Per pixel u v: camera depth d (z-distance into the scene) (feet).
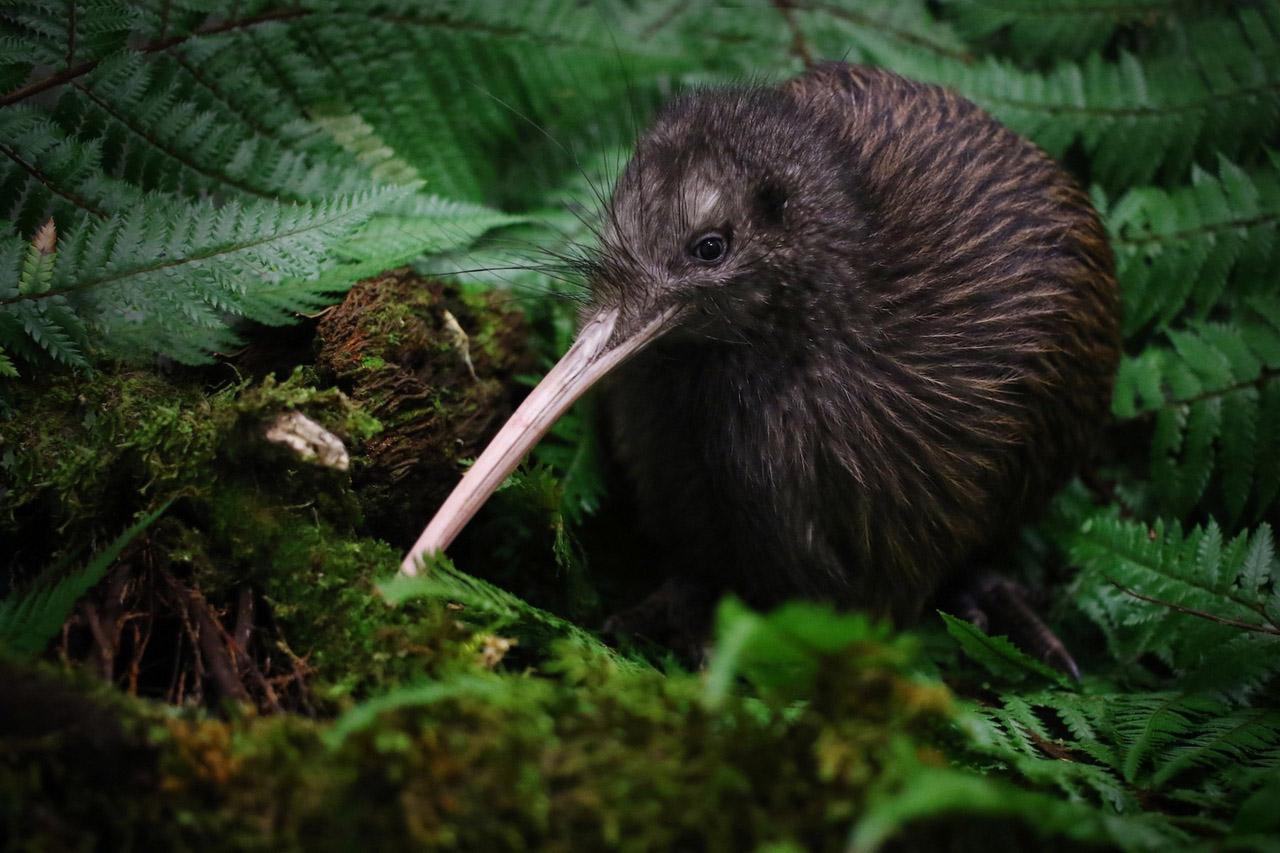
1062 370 3.68
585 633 3.44
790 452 3.62
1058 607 3.81
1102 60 4.02
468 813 3.10
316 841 3.10
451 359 3.65
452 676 3.24
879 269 3.63
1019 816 3.12
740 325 3.63
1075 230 3.72
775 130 3.65
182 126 3.64
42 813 3.10
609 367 3.60
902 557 3.65
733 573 3.75
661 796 3.11
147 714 3.17
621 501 3.86
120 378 3.49
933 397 3.62
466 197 3.90
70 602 3.26
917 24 4.06
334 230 3.52
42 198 3.56
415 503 3.59
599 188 3.98
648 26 4.06
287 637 3.37
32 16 3.59
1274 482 3.80
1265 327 3.84
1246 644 3.54
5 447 3.44
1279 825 3.19
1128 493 3.92
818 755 3.11
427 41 3.87
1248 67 3.95
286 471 3.43
